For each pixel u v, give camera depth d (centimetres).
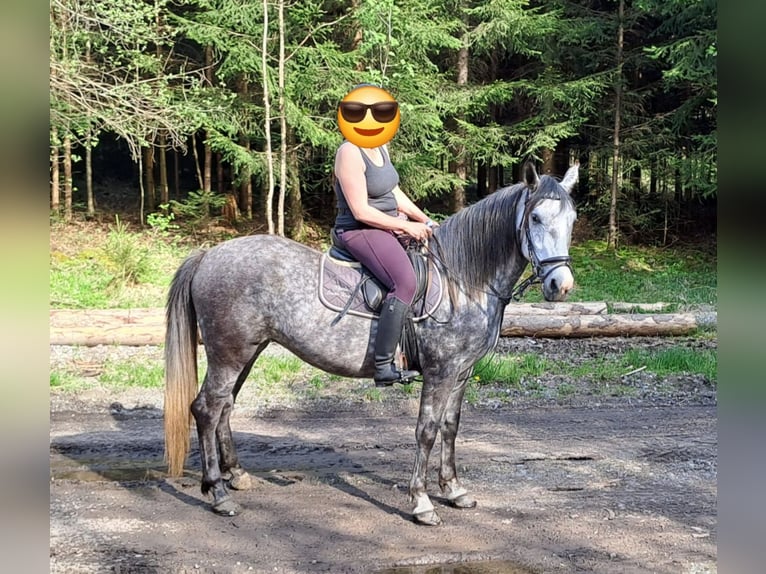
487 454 555
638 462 539
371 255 407
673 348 866
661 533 416
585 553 390
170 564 372
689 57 1340
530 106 1673
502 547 397
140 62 1206
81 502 453
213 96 1350
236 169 1365
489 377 754
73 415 637
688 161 1476
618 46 1551
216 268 432
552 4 1557
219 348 431
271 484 491
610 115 1672
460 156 1494
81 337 837
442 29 1341
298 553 388
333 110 1380
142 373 748
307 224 1662
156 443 571
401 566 375
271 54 1386
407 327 417
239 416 646
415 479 431
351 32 1418
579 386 743
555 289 387
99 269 1214
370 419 644
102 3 1045
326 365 429
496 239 421
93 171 1969
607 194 1703
